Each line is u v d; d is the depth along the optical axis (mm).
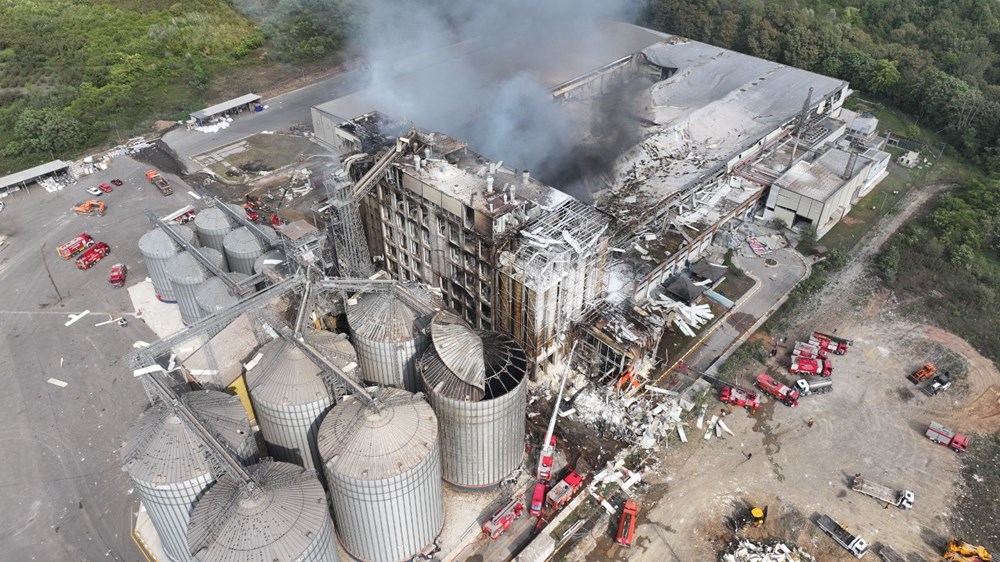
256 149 141125
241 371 74062
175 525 63000
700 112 132750
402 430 61250
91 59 164125
